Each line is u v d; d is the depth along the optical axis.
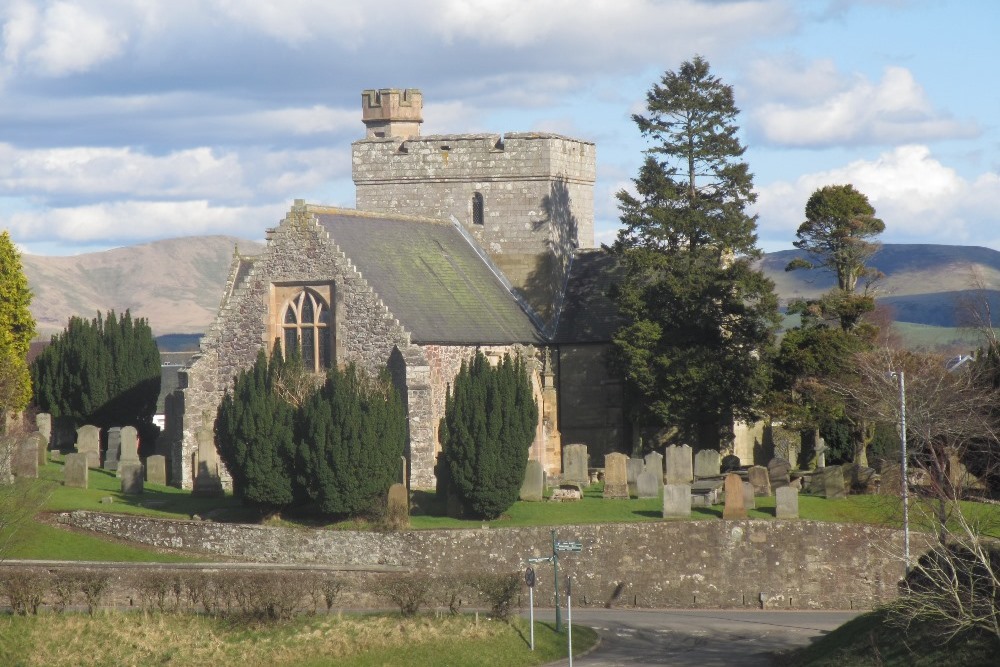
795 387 89.06
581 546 65.62
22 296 99.12
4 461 74.00
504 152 105.62
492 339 94.19
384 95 112.50
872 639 53.56
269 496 73.12
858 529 72.62
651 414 96.12
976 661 48.94
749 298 94.88
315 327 87.88
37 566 66.25
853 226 97.38
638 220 96.62
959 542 51.97
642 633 65.69
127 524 72.94
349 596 68.31
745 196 97.81
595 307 103.56
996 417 75.62
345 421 71.94
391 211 108.00
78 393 95.19
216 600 62.88
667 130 98.31
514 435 74.81
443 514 76.94
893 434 85.31
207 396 88.75
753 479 81.56
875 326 93.94
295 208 88.38
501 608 65.06
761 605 72.44
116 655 57.28
